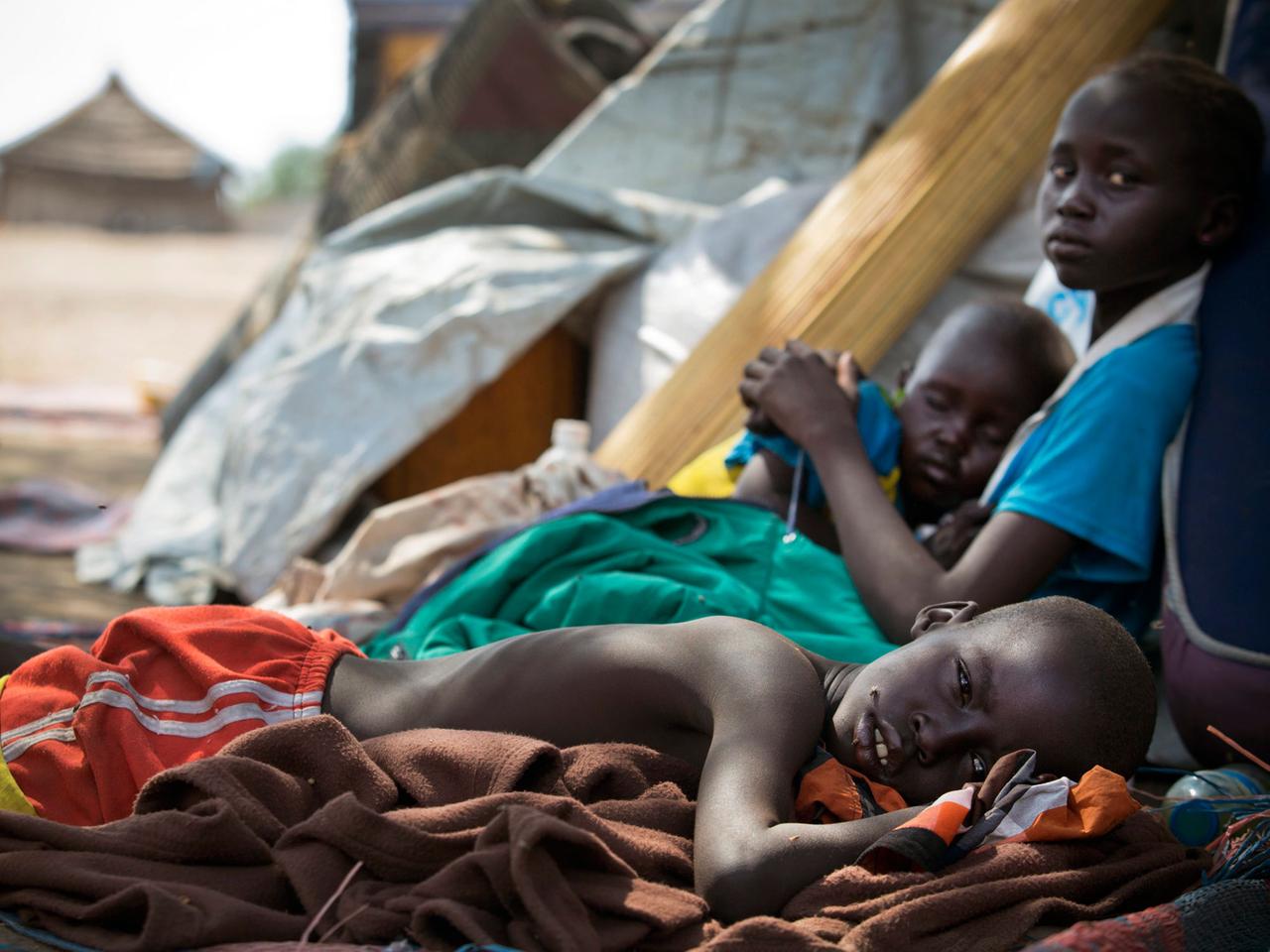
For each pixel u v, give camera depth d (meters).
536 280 4.25
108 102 31.94
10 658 2.46
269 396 4.20
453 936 1.56
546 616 2.38
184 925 1.54
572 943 1.48
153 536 4.72
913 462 2.78
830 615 2.45
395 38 9.33
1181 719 2.68
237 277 21.91
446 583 2.60
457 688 2.02
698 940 1.59
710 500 2.63
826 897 1.64
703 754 1.93
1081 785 1.78
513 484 3.17
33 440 8.34
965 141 3.90
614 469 3.39
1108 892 1.76
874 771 1.85
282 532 4.02
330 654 2.08
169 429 5.66
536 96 5.39
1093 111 2.61
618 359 4.26
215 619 2.11
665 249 4.46
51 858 1.66
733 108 4.69
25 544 5.25
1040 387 2.73
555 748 1.82
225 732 1.94
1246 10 3.29
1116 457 2.55
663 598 2.32
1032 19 4.03
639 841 1.71
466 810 1.69
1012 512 2.52
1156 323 2.69
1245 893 1.72
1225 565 2.55
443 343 4.13
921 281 3.80
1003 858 1.71
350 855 1.66
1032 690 1.80
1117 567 2.59
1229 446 2.59
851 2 4.57
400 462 4.34
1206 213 2.63
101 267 22.19
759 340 3.68
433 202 4.70
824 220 3.89
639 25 5.99
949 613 2.01
